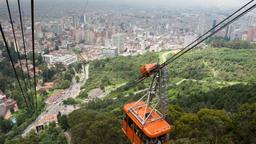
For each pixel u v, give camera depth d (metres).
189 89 84.31
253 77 93.12
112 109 79.69
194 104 60.53
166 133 15.65
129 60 158.25
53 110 100.50
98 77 135.75
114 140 42.09
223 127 32.00
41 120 88.69
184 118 36.22
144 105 17.73
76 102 106.38
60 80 133.88
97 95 112.44
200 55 135.25
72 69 153.75
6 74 124.75
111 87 119.94
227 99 55.00
